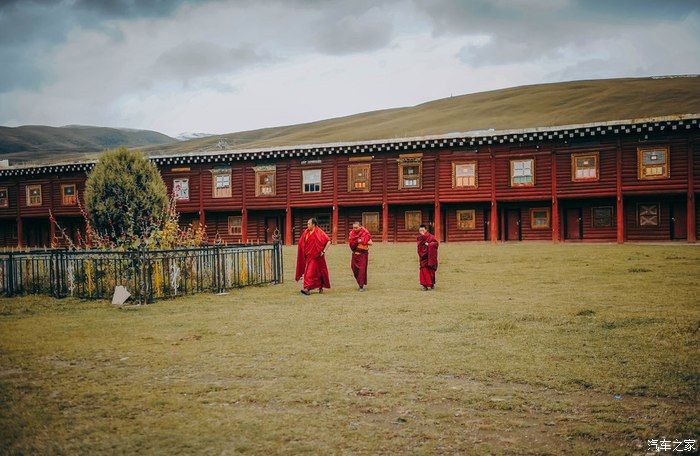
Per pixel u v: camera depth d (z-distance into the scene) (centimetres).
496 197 3609
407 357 802
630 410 584
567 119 8862
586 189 3403
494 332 956
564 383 673
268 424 559
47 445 518
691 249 2512
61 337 973
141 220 2231
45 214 4669
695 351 793
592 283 1605
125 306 1312
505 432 533
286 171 4091
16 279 1554
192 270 1513
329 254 2805
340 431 539
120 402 631
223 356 829
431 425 552
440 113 11862
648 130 3250
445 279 1803
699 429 529
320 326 1042
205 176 4275
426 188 3775
